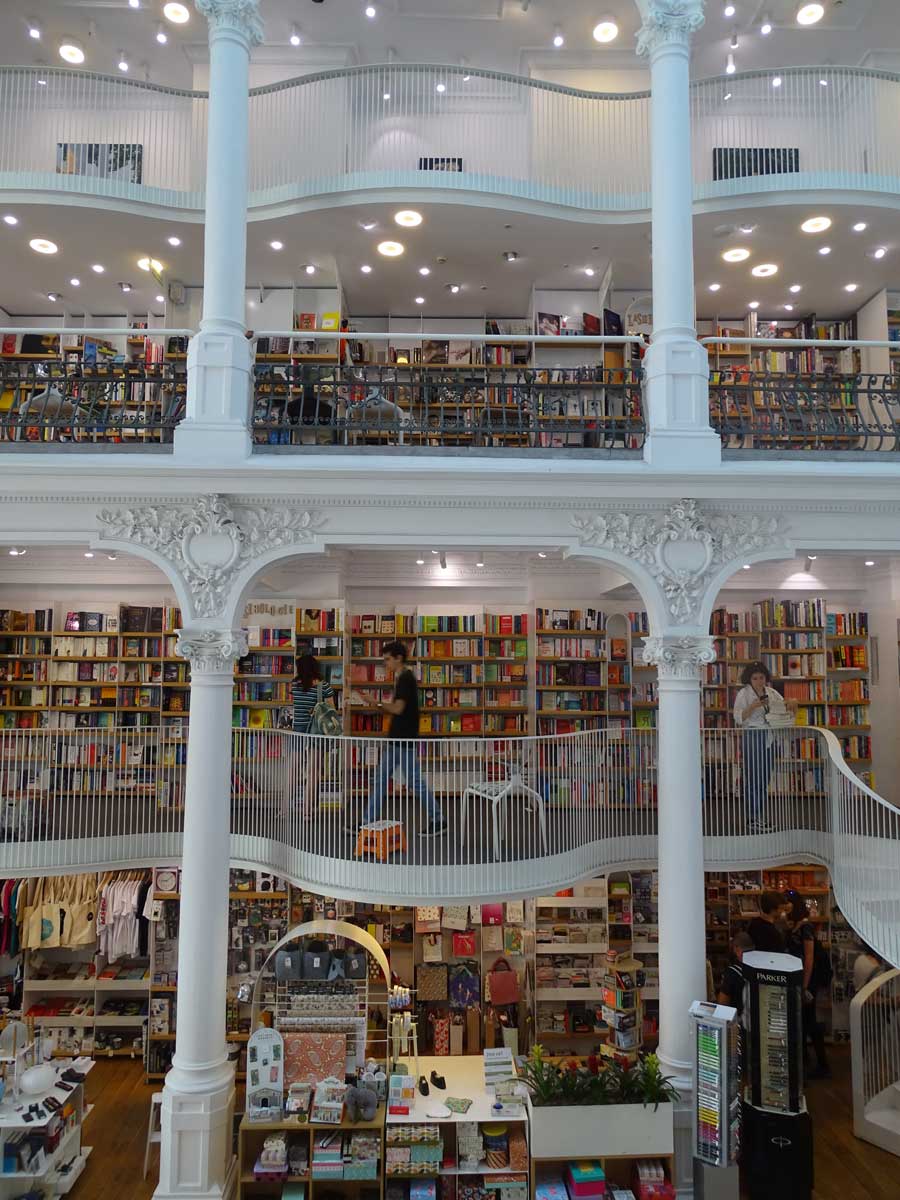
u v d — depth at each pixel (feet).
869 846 19.30
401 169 30.78
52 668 29.19
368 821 20.61
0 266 28.43
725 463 19.86
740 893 28.48
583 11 29.71
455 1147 19.21
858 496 19.92
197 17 29.35
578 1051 26.32
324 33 30.71
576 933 26.40
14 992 27.61
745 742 22.45
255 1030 20.54
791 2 28.63
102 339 31.99
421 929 26.73
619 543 20.15
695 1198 18.12
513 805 23.11
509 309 32.22
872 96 28.94
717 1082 17.78
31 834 21.68
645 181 29.89
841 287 29.81
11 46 30.91
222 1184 17.93
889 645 29.81
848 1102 23.86
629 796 22.40
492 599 31.45
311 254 27.78
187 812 19.15
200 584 19.49
